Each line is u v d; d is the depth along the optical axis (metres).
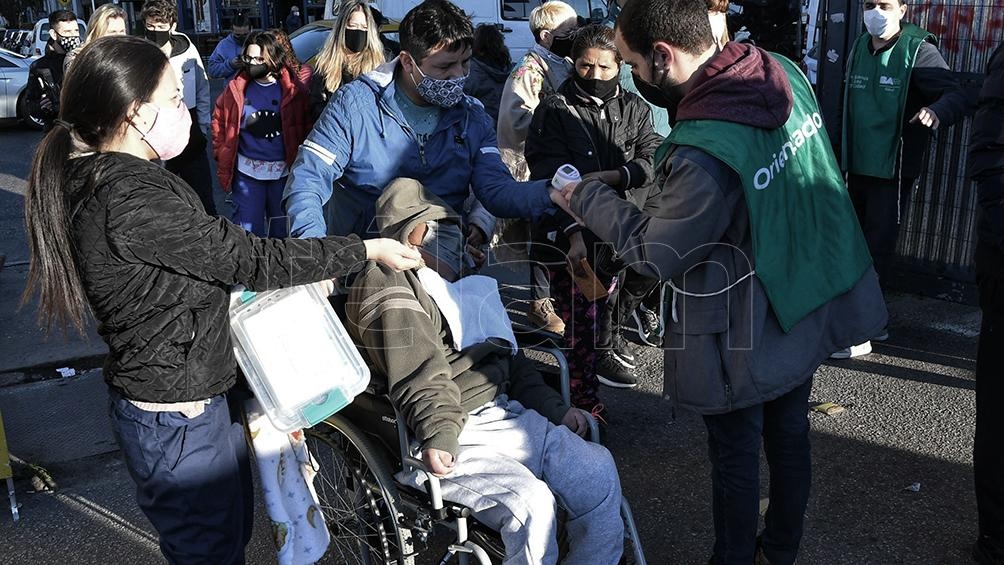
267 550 3.32
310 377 2.36
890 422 4.12
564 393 2.93
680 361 2.59
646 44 2.45
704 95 2.37
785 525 2.80
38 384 4.87
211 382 2.26
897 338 5.07
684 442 4.04
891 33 4.76
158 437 2.23
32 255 2.15
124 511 3.61
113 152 2.15
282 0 27.52
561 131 3.78
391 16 11.26
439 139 3.01
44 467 3.98
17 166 11.04
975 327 5.17
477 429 2.67
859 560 3.15
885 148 4.84
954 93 4.60
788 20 10.21
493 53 5.57
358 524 2.92
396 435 2.64
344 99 2.93
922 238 5.61
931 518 3.38
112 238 2.07
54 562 3.28
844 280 2.58
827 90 5.46
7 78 13.80
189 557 2.34
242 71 5.71
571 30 4.69
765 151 2.39
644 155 3.88
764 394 2.50
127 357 2.19
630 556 3.11
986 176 2.71
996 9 5.06
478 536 2.56
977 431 2.98
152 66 2.16
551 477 2.59
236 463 2.42
